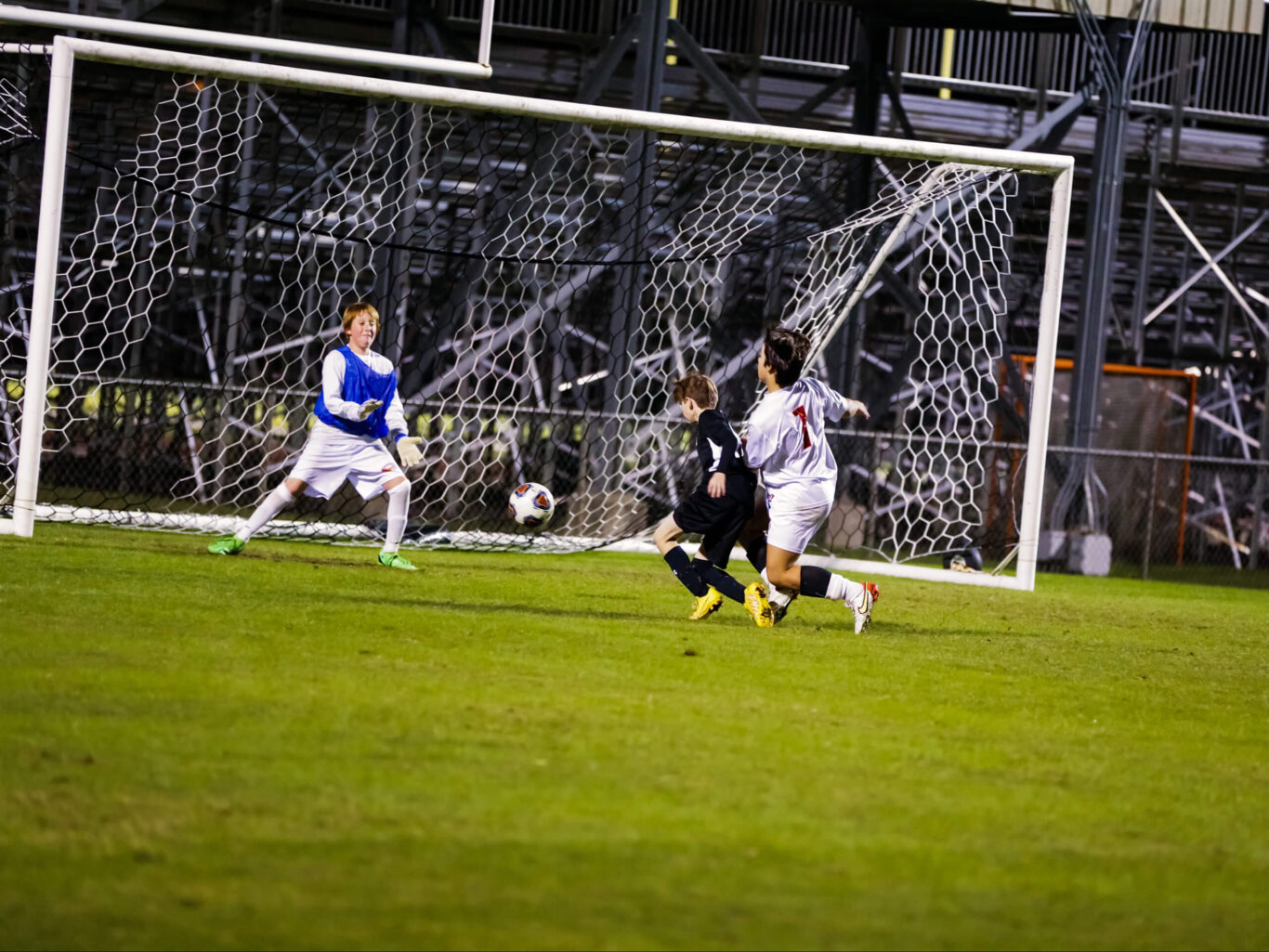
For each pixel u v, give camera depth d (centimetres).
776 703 1691
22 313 5828
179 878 935
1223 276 6400
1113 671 2288
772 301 5447
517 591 2872
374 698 1542
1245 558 7156
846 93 6228
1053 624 3020
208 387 4831
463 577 3091
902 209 3931
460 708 1516
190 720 1373
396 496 3144
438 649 1944
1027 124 6525
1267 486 7331
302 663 1736
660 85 4941
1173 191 6994
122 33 3098
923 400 6178
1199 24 5350
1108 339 8906
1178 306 7538
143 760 1214
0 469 5188
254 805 1103
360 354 3106
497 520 5459
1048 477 5438
